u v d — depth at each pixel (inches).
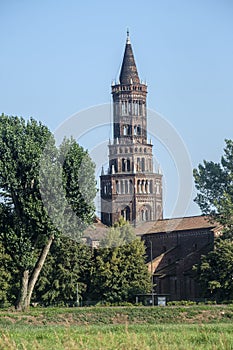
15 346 5910.4
